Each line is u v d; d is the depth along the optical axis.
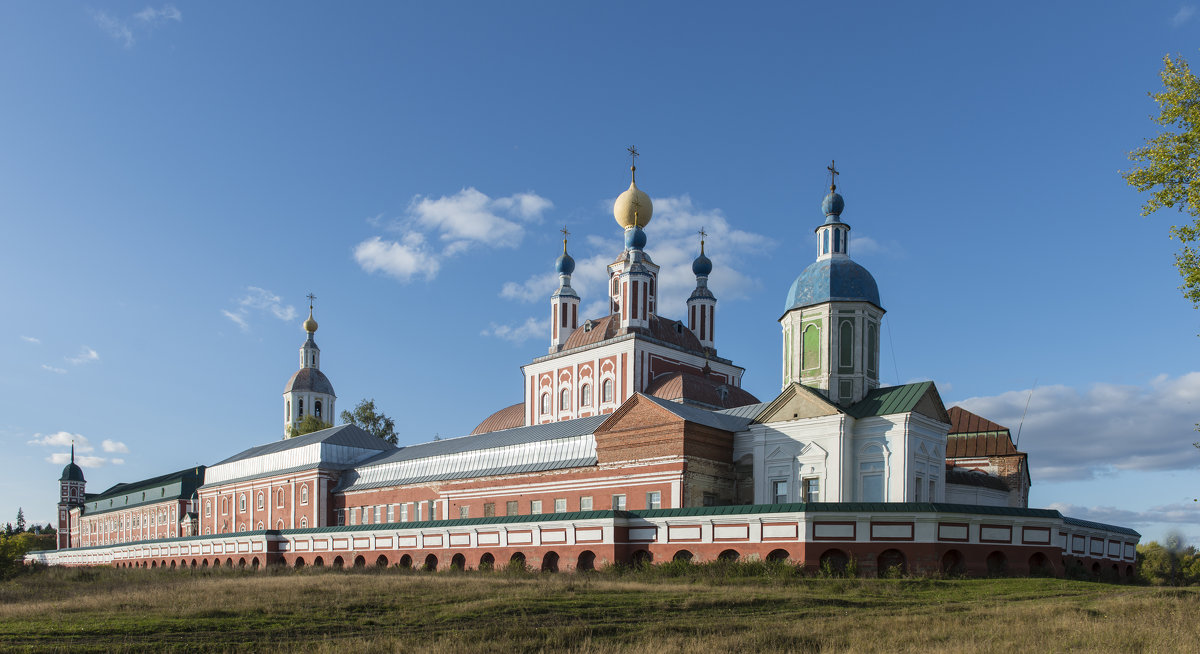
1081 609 27.06
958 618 25.73
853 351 55.06
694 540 45.06
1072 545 53.28
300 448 90.31
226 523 101.62
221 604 29.83
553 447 62.84
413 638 23.02
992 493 64.25
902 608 28.81
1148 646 20.31
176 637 23.78
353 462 87.94
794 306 57.31
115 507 145.12
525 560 51.12
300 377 131.88
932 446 53.34
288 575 50.66
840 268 56.72
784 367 58.44
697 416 55.59
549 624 25.34
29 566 78.81
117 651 21.52
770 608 28.92
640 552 47.16
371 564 62.53
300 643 22.64
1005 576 41.62
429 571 52.47
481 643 22.00
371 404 121.94
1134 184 31.05
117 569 72.19
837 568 41.00
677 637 22.78
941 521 40.78
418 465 75.81
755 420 55.94
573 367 82.38
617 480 56.56
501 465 66.50
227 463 104.94
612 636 23.48
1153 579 64.44
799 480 53.03
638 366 77.19
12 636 23.75
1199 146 29.80
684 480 52.78
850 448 52.44
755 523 43.06
